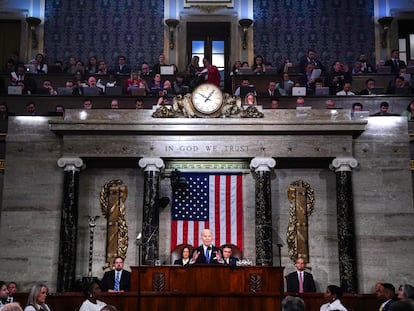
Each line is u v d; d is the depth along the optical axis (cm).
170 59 2355
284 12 2388
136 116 1622
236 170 1659
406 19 2380
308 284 1512
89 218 1636
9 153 1648
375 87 2045
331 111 1630
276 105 1767
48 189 1633
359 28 2380
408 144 1650
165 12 2388
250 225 1641
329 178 1675
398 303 481
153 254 1566
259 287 1272
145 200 1595
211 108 1612
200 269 1273
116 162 1669
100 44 2367
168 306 1233
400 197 1628
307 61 2141
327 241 1644
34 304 997
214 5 2380
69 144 1620
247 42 2361
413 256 1603
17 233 1611
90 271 1559
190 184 1655
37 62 2175
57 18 2378
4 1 2372
